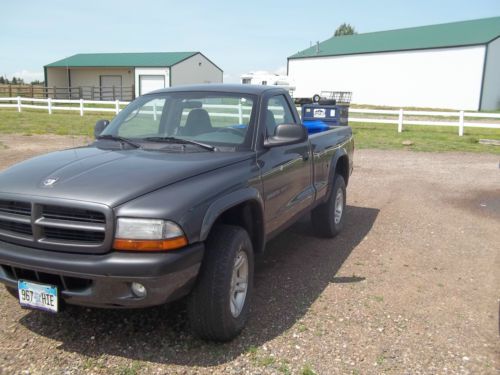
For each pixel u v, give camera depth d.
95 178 3.33
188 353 3.45
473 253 5.75
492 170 11.57
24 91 46.72
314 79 50.06
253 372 3.24
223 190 3.50
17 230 3.32
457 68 39.41
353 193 9.02
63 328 3.77
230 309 3.47
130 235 3.03
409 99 42.84
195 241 3.19
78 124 21.17
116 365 3.30
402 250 5.82
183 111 4.58
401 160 13.08
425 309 4.22
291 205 4.70
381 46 45.00
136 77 45.41
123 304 3.11
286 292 4.51
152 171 3.45
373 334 3.76
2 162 11.18
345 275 4.97
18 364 3.29
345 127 6.87
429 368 3.33
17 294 3.69
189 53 47.91
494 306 4.31
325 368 3.30
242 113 4.46
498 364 3.39
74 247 3.10
